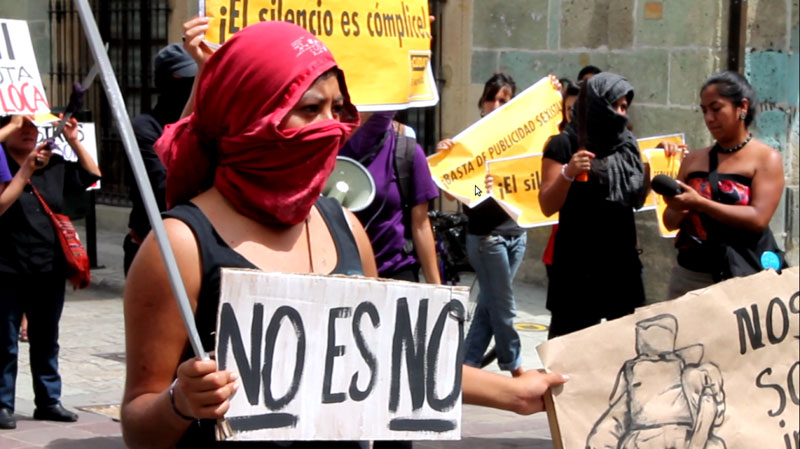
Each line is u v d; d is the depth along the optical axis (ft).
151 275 6.59
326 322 6.77
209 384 6.08
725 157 17.01
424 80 13.15
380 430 6.99
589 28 32.24
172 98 16.80
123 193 43.80
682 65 30.09
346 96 7.34
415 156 15.19
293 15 11.88
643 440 8.89
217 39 11.37
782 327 9.85
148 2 41.63
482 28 35.12
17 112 19.35
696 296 9.34
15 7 45.80
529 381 8.30
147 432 6.42
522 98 24.31
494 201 22.45
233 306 6.46
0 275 19.20
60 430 19.62
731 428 9.53
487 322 23.22
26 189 19.31
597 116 16.92
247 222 6.98
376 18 12.48
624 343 8.89
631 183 16.93
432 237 15.52
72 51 44.06
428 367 7.18
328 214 7.57
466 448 19.07
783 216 31.55
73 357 25.57
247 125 6.79
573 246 17.06
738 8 29.45
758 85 30.50
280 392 6.61
